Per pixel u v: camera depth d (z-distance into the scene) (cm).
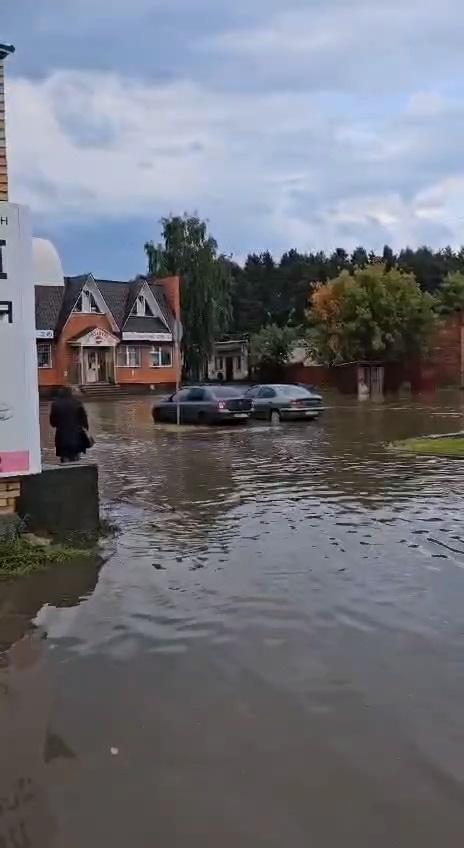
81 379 4831
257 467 1427
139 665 486
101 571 702
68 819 321
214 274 5488
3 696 442
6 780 352
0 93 752
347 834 309
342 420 2617
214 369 6006
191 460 1562
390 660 488
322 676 465
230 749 379
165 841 305
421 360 4484
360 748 378
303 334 5188
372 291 4300
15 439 752
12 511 772
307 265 9106
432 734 392
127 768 361
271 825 316
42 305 4828
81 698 438
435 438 1855
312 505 1016
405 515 937
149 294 5188
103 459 1595
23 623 566
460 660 487
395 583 654
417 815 322
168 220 5503
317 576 679
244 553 764
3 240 738
